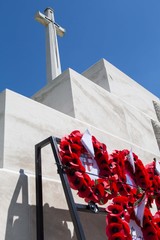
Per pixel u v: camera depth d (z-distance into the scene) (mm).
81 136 2176
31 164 2039
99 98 3412
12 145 2006
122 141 3318
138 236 2059
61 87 3150
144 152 3629
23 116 2227
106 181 2148
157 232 2135
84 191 1945
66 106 2959
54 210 1942
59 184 2098
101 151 2266
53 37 4879
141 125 4039
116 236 1846
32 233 1741
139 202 2139
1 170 1812
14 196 1777
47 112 2469
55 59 4574
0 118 2109
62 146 2021
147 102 4828
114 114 3525
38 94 3381
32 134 2201
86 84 3320
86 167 2111
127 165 2541
